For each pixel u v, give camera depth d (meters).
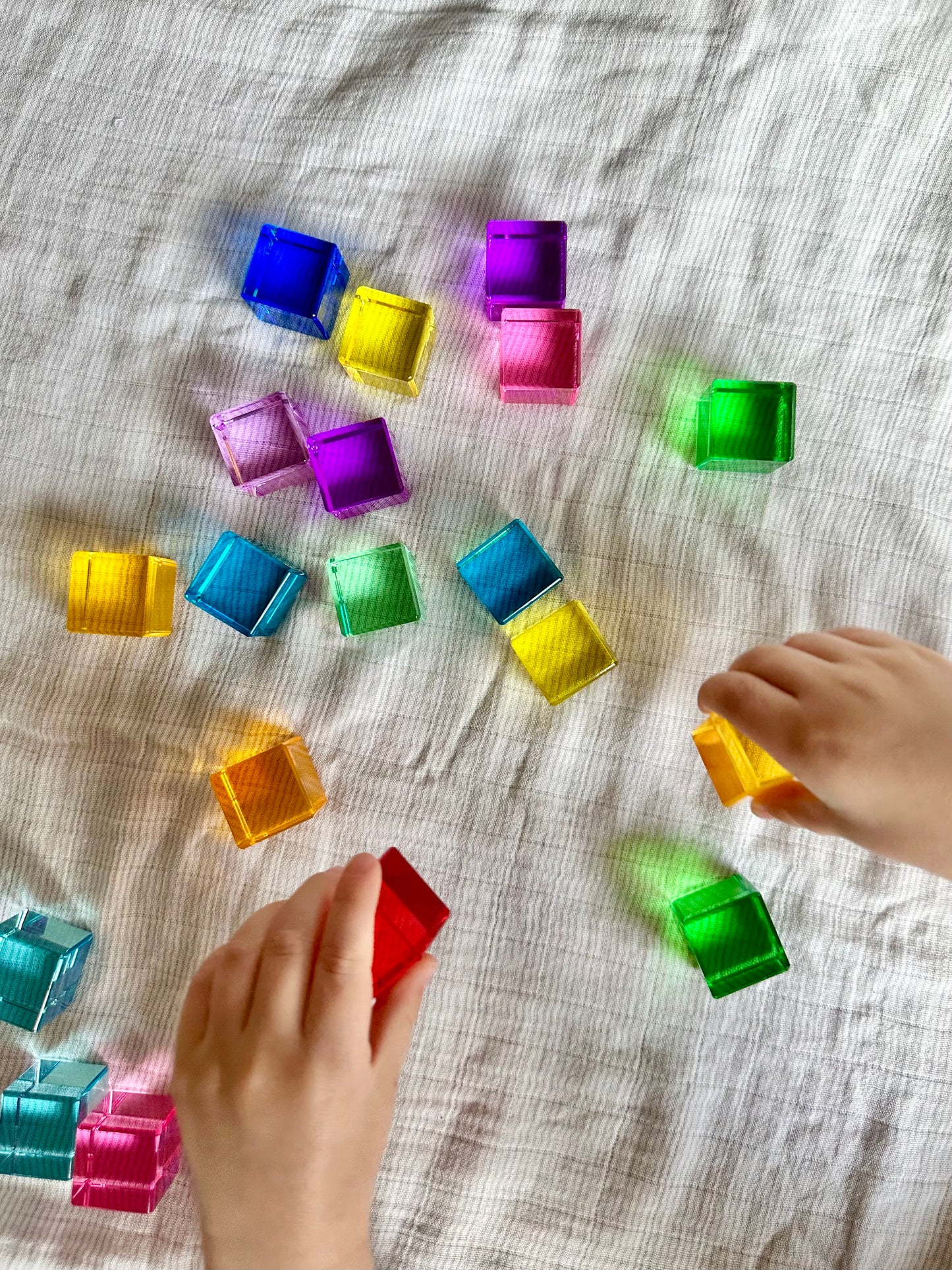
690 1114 0.36
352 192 0.37
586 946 0.36
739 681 0.31
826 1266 0.35
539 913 0.36
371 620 0.36
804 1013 0.36
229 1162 0.29
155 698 0.37
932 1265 0.35
